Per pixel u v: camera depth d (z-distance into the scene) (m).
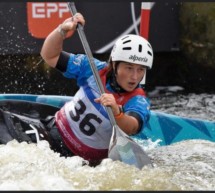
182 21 27.06
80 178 11.97
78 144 14.09
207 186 12.27
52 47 13.88
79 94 14.18
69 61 14.12
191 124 18.12
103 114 13.78
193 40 27.06
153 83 27.00
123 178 12.06
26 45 25.25
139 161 13.02
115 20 26.02
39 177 11.73
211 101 24.84
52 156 13.18
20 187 11.24
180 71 27.58
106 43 26.12
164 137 17.86
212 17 26.22
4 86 24.86
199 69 26.91
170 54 27.58
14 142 13.60
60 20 25.33
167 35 27.05
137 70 13.35
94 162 14.31
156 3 26.64
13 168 12.14
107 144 14.07
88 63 14.18
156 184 11.91
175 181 12.31
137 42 13.30
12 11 24.86
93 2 25.67
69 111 14.26
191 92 25.98
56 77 25.88
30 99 18.09
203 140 17.23
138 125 13.21
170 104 24.47
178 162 14.38
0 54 25.12
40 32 25.25
